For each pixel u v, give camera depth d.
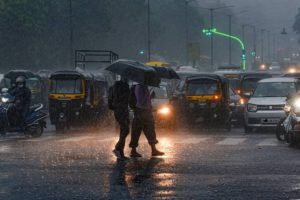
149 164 24.70
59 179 21.16
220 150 29.94
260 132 43.69
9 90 39.75
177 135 40.66
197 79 47.59
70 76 46.19
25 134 39.88
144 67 27.75
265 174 21.94
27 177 21.56
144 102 27.25
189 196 18.11
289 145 32.50
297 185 19.75
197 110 46.91
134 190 19.09
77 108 46.03
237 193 18.52
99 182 20.53
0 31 135.88
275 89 44.66
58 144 33.41
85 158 26.73
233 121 50.84
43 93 68.25
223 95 46.94
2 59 139.38
